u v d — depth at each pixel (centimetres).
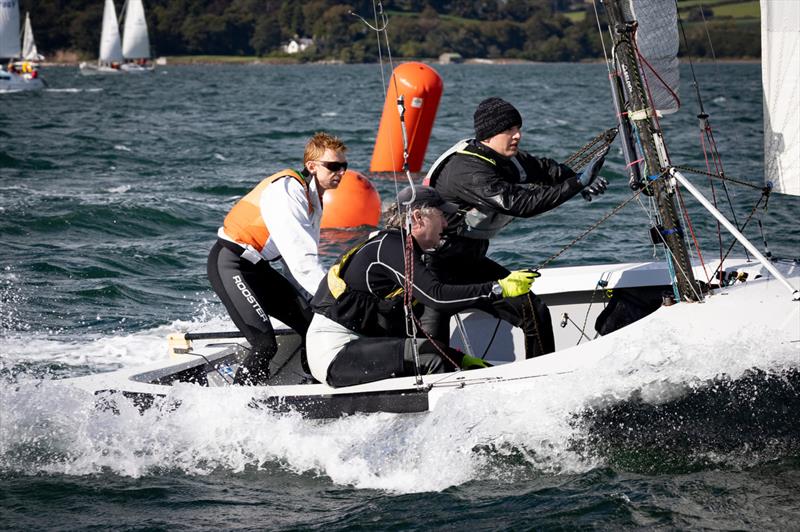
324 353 992
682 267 1001
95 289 1764
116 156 4081
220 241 1095
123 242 2236
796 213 2314
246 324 1076
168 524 867
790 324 942
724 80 15150
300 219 1047
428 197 961
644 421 929
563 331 1229
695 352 924
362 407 948
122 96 11081
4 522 877
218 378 1092
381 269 967
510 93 11638
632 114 995
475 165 1041
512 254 1997
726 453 938
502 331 1228
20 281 1827
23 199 2720
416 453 936
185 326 1555
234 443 973
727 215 2308
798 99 1023
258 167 3734
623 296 1165
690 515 850
